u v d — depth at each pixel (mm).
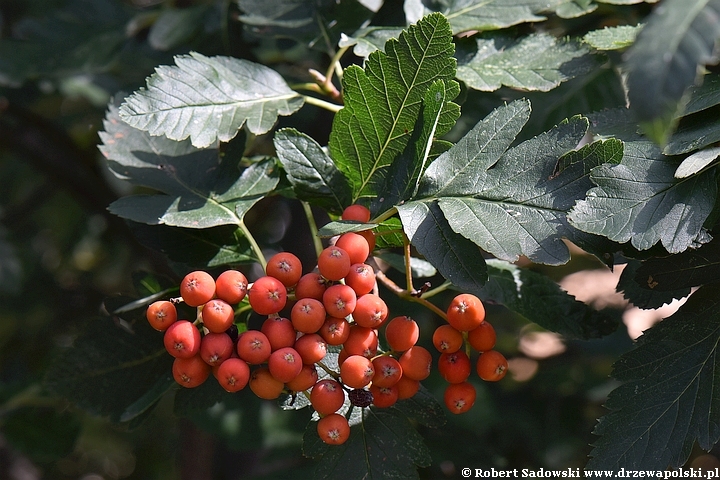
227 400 1001
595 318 758
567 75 752
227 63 751
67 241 1543
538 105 850
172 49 968
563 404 1158
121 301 770
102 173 1264
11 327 1576
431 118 701
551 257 684
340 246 695
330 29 810
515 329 1271
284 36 814
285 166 729
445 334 706
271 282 686
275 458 1018
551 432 1136
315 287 691
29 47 955
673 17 627
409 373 701
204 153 766
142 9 1022
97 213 1297
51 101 1331
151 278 771
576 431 1141
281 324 686
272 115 744
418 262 787
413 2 772
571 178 694
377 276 737
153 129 722
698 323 709
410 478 724
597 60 754
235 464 1322
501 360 709
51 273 1580
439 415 734
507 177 701
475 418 1017
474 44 771
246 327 732
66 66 955
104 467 2061
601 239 688
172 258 751
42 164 1258
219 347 683
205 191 755
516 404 1161
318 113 959
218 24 909
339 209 735
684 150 683
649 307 745
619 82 849
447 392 715
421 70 713
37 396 942
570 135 698
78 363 772
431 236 696
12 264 1374
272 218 1333
